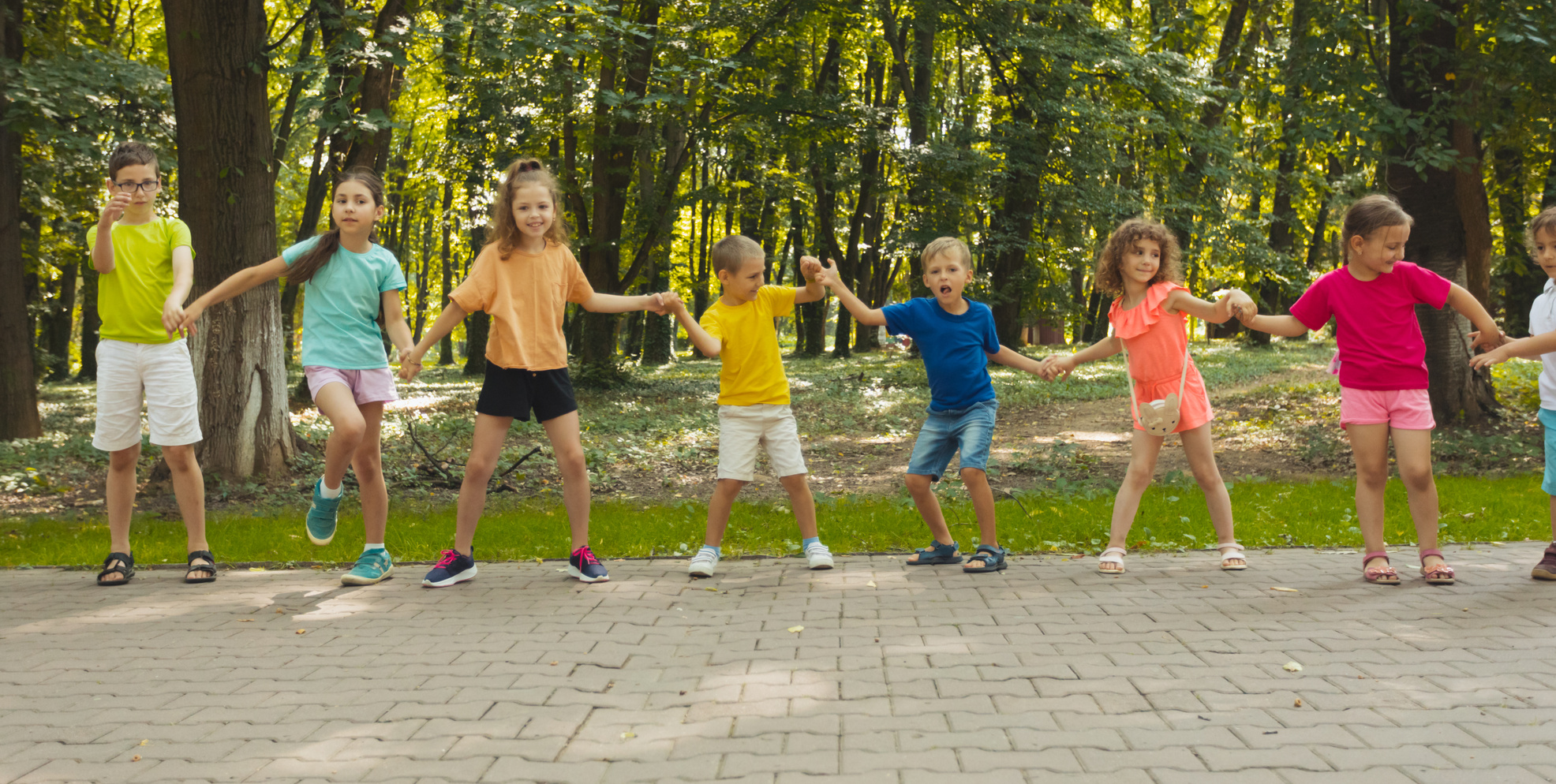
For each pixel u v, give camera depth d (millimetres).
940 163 19500
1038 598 4371
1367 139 10078
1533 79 9523
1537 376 14742
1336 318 4746
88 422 15930
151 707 3070
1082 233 20078
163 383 5020
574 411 5047
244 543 6156
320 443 12211
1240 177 17250
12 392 13062
